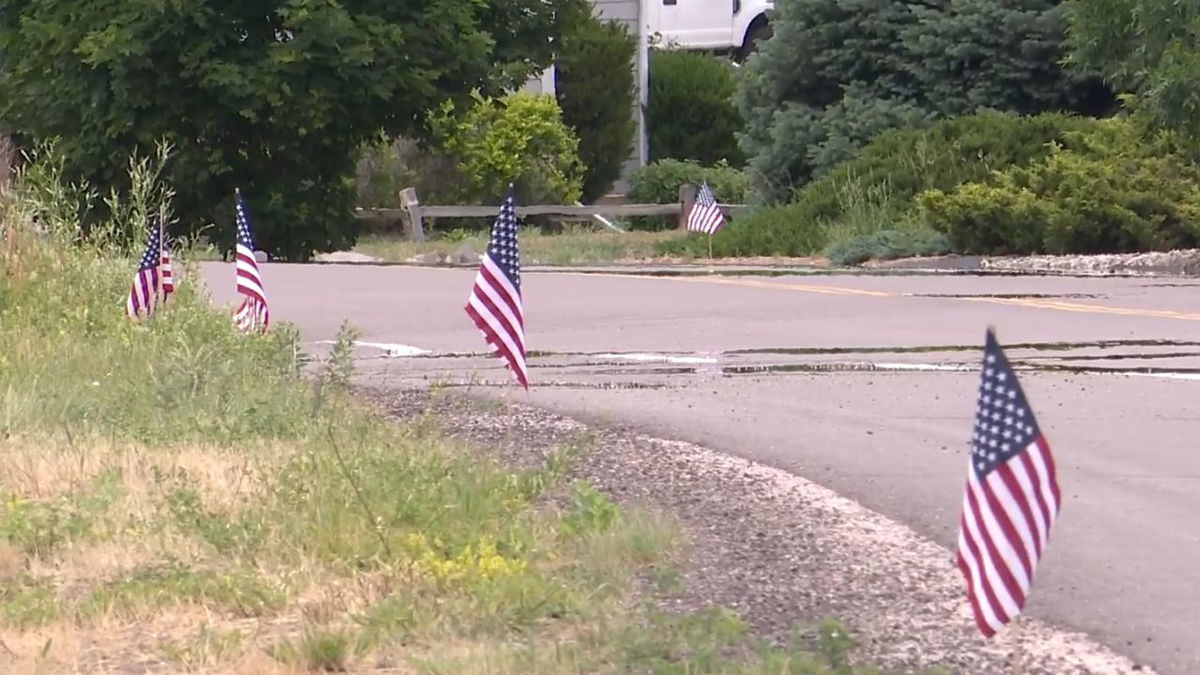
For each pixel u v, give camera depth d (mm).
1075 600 27812
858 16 119312
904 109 117438
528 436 40938
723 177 158875
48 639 24562
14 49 101312
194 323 49500
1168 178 90188
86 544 29578
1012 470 20156
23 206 59906
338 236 109062
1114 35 80188
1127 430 41531
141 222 60875
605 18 170875
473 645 24328
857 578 28609
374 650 24188
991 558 20266
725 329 61312
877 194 105250
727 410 45094
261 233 106750
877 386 48469
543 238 131000
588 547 29688
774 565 29375
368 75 99000
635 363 53625
